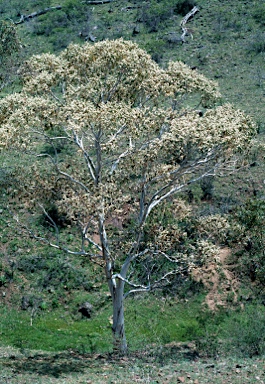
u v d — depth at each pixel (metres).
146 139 22.62
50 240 31.75
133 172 21.11
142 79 24.02
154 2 69.12
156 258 25.66
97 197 19.19
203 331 26.84
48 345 25.25
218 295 28.98
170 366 18.81
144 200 22.12
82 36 62.84
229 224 24.09
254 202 24.19
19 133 20.17
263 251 24.25
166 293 29.20
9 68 34.50
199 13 67.44
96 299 28.89
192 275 29.75
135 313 27.97
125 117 19.84
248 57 55.50
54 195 22.58
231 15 65.19
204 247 21.88
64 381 16.69
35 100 21.09
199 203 34.84
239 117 21.77
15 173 22.86
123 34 63.00
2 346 24.33
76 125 19.38
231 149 20.44
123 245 22.39
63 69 24.17
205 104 25.30
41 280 29.52
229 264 30.09
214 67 54.34
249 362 18.88
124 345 22.44
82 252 22.00
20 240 31.44
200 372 17.38
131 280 29.34
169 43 59.72
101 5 73.69
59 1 77.75
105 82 24.03
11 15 74.62
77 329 27.06
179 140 19.62
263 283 25.05
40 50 61.06
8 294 28.56
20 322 26.91
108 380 16.70
